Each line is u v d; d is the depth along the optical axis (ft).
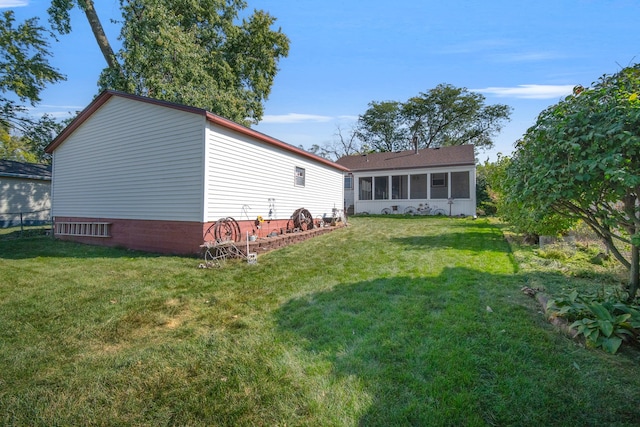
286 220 32.17
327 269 18.07
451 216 53.83
